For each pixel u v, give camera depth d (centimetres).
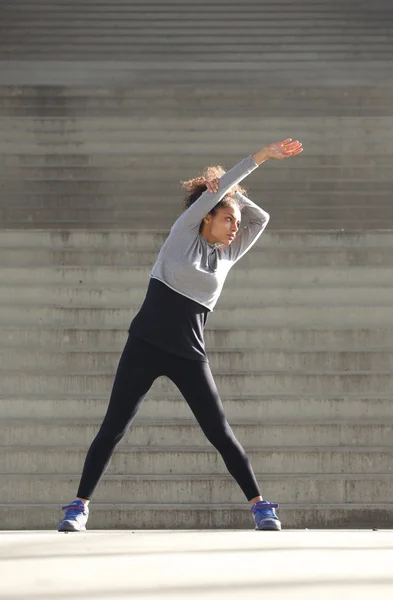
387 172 1480
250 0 1961
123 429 666
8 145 1558
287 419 986
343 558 500
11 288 1151
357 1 2022
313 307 1118
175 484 903
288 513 888
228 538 591
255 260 1195
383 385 1020
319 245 1229
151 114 1658
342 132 1567
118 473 925
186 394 657
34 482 911
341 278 1175
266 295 1148
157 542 569
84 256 1212
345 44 1900
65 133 1572
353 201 1458
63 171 1488
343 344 1082
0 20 1908
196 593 389
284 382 1020
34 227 1428
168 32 1916
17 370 1045
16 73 1834
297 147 645
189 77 1836
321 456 929
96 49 1878
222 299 1147
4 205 1449
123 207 1455
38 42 1886
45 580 423
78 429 962
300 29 1922
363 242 1231
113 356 1054
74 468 934
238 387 1016
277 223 1433
